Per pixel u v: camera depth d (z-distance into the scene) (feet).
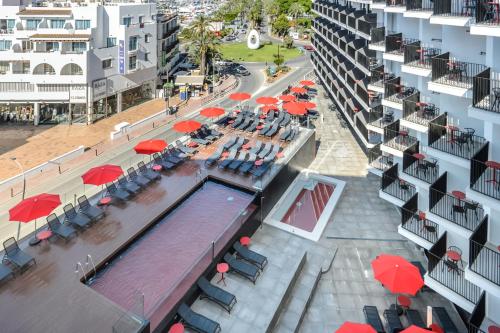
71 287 58.34
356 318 65.51
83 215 76.54
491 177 53.88
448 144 65.41
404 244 84.58
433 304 67.72
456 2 65.00
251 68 297.53
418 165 75.56
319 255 79.97
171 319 58.08
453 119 71.77
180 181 93.04
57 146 150.00
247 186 89.76
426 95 86.07
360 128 124.88
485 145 54.80
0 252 66.85
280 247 80.89
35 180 118.11
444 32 72.23
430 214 64.49
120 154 138.41
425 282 61.93
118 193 85.51
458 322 63.46
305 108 143.95
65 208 75.92
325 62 206.18
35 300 55.62
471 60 67.62
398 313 65.05
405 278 60.08
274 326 62.13
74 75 173.06
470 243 51.65
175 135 157.07
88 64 173.58
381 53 121.49
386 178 83.92
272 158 102.17
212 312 62.28
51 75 172.04
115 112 195.31
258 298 65.57
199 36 250.37
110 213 79.10
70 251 67.21
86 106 177.68
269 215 92.07
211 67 274.36
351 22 148.66
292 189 105.40
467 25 59.31
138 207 81.41
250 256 72.95
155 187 89.97
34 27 182.70
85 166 128.26
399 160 93.09
